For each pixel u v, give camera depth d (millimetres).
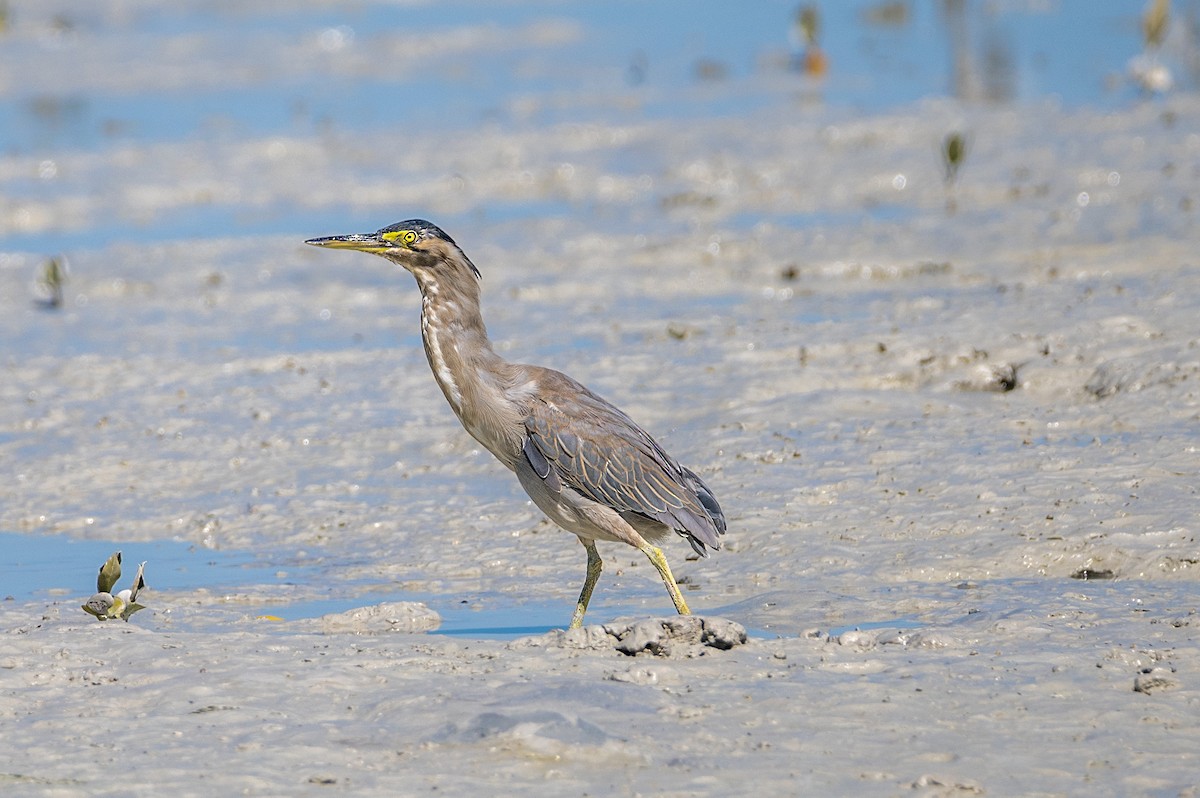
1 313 25328
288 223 31438
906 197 30109
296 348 22297
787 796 7805
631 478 11062
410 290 26000
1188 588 11797
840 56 52375
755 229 28125
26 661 10312
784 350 19391
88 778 8195
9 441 18250
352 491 16016
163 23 64125
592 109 43219
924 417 16531
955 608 11539
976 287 22797
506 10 70062
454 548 14086
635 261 26891
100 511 15766
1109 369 17062
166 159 37656
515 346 21125
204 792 7984
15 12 64500
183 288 26578
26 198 33438
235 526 15117
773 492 14555
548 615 12055
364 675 9797
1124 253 23922
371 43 59438
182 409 19312
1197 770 8109
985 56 49750
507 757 8336
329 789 7988
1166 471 14031
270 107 45469
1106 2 61344
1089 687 9375
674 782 7988
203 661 10180
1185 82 41531
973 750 8414
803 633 10766
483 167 35781
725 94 44938
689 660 10008
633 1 72438
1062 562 12531
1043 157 32031
